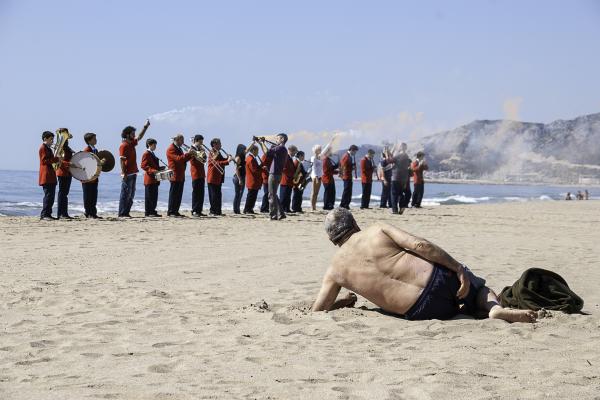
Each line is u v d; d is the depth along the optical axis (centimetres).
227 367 578
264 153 2409
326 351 632
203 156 2588
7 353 631
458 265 751
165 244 1562
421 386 515
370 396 494
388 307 765
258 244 1588
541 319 741
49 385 525
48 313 816
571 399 485
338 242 799
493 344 654
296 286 1027
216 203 2697
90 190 2345
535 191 13200
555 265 1267
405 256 764
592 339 673
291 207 3177
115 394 498
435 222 2423
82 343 666
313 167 3192
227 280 1079
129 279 1064
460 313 775
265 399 487
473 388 510
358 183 12269
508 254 1430
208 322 764
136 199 4172
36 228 1895
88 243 1559
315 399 488
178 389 510
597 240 1817
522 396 492
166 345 661
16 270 1151
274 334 706
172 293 955
